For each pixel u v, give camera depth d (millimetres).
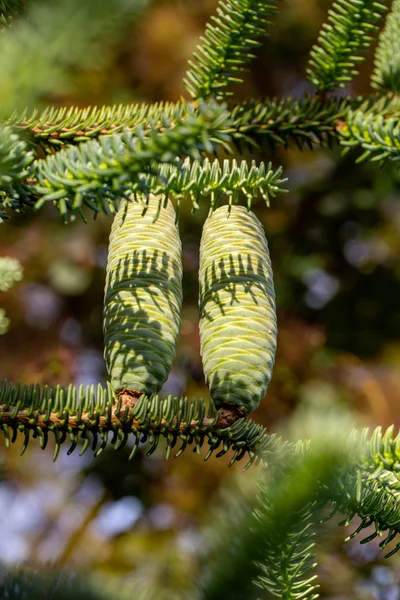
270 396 3305
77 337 3395
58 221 3424
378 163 1151
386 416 3307
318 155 3705
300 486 872
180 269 1114
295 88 3686
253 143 1197
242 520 865
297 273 3703
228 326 1086
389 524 1017
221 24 1163
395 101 1209
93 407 1049
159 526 3076
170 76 3225
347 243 3846
